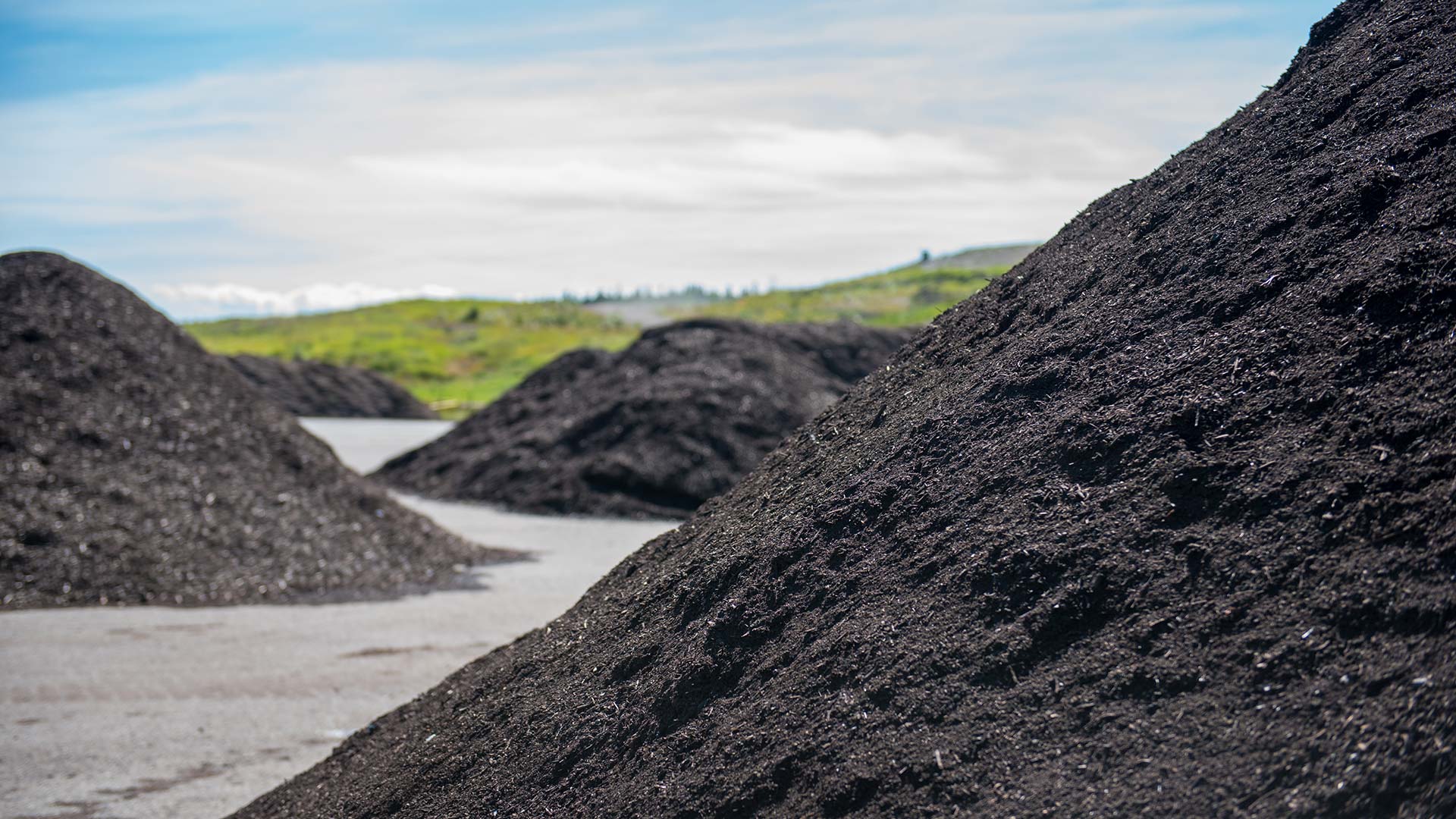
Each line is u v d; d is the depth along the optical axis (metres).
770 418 21.89
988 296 5.96
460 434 26.97
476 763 4.67
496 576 13.77
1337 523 3.33
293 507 14.29
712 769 3.75
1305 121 5.10
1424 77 4.74
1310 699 2.93
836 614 4.13
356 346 79.00
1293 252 4.38
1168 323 4.54
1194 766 2.93
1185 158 5.71
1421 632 2.92
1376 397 3.62
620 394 23.75
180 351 16.50
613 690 4.57
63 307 15.88
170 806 6.09
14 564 11.84
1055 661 3.43
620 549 16.12
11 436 13.38
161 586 12.09
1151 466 3.87
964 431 4.74
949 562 4.02
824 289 99.88
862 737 3.50
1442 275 3.82
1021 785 3.09
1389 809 2.62
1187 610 3.35
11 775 6.60
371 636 10.48
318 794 5.34
